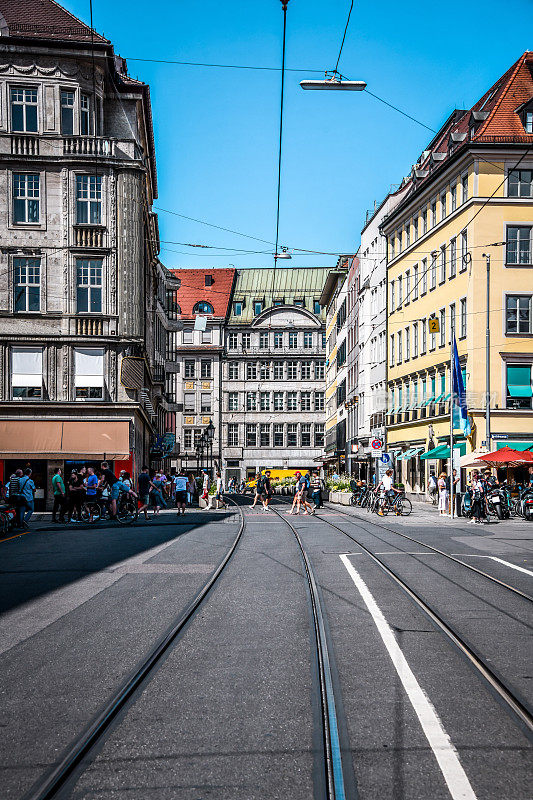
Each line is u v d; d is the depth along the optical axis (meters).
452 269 46.75
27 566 15.96
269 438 99.44
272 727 5.98
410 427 54.38
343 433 77.50
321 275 105.56
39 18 39.59
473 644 8.70
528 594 12.07
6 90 38.53
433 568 15.29
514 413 42.50
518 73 46.19
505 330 42.78
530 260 43.25
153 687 7.14
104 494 30.44
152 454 53.81
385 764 5.22
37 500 37.75
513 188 43.28
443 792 4.77
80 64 39.09
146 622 10.06
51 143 38.75
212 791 4.82
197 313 99.75
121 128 41.19
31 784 4.96
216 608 11.03
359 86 18.69
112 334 38.66
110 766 5.25
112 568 15.42
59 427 37.97
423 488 51.41
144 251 42.22
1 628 9.86
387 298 60.03
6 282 38.34
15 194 38.72
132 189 39.31
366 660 8.03
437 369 48.59
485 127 43.69
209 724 6.08
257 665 7.88
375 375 63.97
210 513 36.28
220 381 99.06
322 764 5.22
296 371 100.12
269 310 100.19
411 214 54.78
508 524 28.95
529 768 5.13
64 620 10.29
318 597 11.88
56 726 6.07
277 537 22.73
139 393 38.78
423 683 7.17
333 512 37.47
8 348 38.12
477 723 6.04
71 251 38.72
